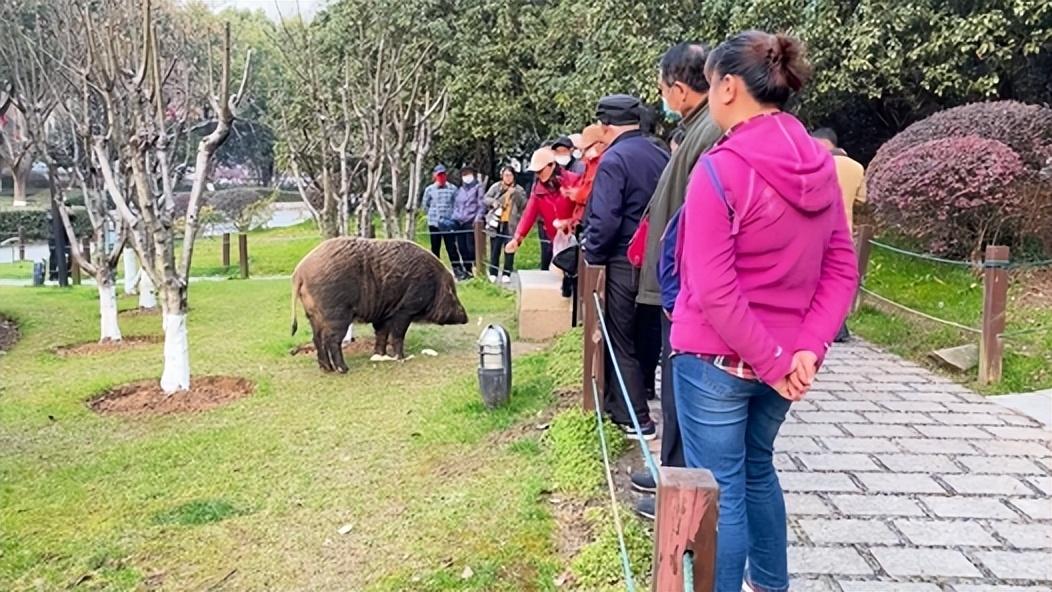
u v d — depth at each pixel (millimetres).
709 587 1742
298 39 16781
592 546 3590
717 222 2449
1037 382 6082
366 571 3719
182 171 9922
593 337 4805
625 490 4203
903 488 4223
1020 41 10602
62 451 5430
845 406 5664
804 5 10984
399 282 7566
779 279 2504
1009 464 4539
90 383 7062
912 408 5613
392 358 7789
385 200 11977
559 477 4402
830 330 2551
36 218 26672
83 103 8898
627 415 4809
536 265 14312
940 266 9094
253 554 3941
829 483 4289
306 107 13297
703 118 3580
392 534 4047
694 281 2492
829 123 14016
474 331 9039
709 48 3662
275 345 8438
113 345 9094
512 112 18156
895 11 10523
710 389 2607
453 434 5414
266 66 18328
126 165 8117
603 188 4371
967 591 3232
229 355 8156
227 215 25578
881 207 9125
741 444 2656
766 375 2461
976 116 9109
